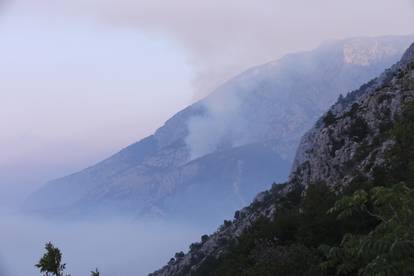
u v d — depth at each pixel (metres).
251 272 58.56
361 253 18.77
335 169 119.50
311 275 49.00
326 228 61.09
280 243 74.50
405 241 16.80
